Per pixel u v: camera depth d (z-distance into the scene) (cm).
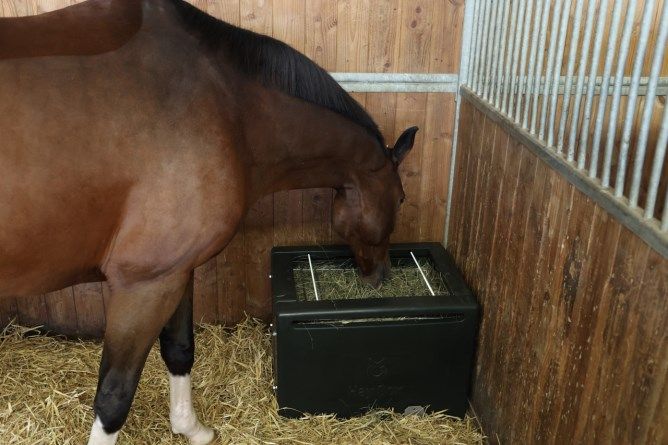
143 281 138
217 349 226
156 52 132
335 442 184
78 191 121
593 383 119
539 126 161
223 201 138
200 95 135
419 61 211
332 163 171
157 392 202
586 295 122
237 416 195
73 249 128
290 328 178
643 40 101
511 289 165
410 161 224
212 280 234
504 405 172
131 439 180
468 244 204
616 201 109
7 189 113
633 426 104
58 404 191
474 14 199
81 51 123
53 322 232
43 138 115
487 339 185
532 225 150
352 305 179
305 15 204
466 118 205
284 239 230
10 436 179
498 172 173
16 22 121
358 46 208
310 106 159
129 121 124
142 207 129
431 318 183
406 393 192
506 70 166
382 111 216
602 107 116
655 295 98
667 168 173
